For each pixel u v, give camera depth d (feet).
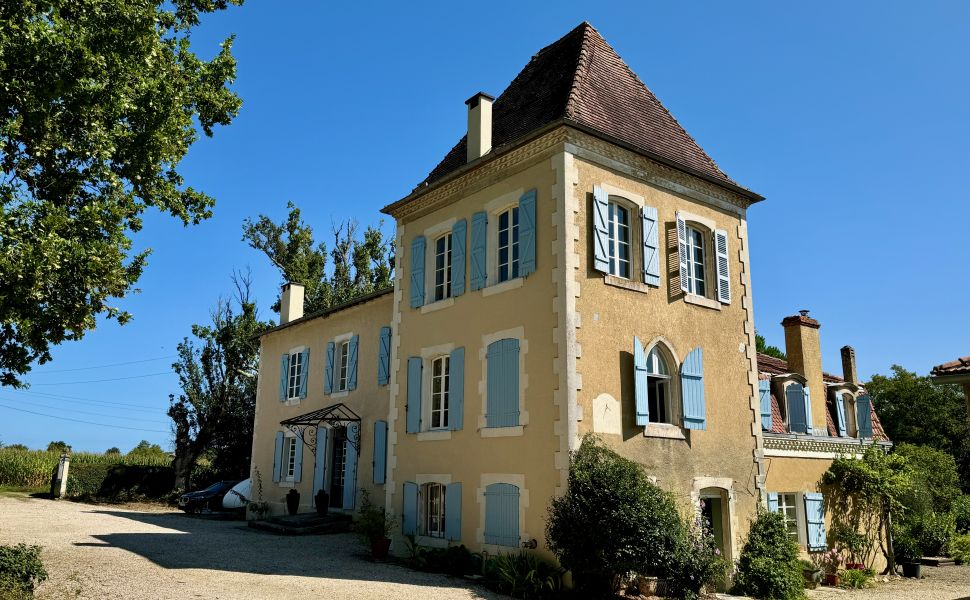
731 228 52.39
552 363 40.32
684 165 48.52
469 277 48.03
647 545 35.35
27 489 103.55
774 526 46.42
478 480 43.88
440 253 52.70
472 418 45.37
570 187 42.27
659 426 43.11
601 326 41.75
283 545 50.93
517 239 46.16
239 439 102.22
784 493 52.26
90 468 96.89
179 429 101.65
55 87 30.78
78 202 36.04
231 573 38.17
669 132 52.13
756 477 48.39
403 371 52.37
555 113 45.21
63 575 34.40
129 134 35.14
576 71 47.98
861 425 64.64
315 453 69.00
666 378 45.14
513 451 41.83
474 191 49.19
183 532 56.85
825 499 54.85
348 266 117.50
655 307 45.19
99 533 52.60
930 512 65.36
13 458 108.06
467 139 50.88
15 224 29.60
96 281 32.37
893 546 60.49
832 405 65.16
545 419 40.11
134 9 34.24
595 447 38.65
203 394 102.58
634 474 37.35
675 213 48.26
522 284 43.47
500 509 41.91
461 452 45.65
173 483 100.37
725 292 50.19
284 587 35.17
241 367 104.73
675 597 38.40
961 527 80.07
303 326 77.05
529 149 44.80
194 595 31.96
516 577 36.96
